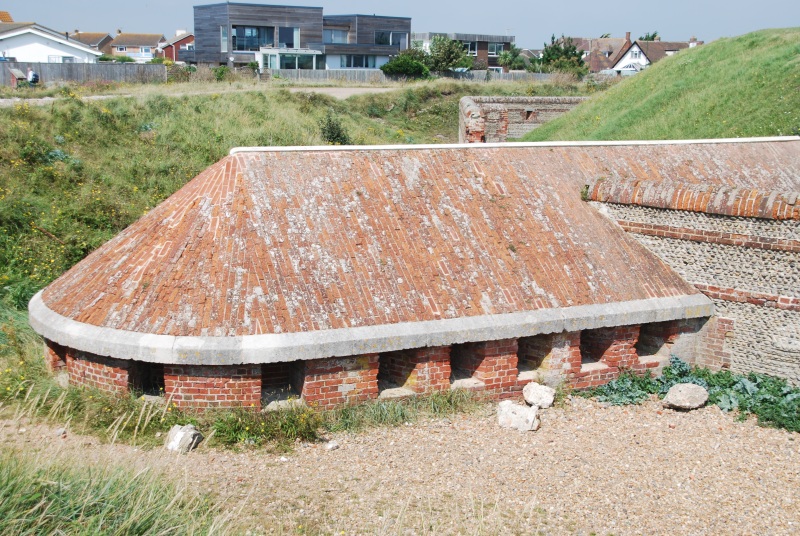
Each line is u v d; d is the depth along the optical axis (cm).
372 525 816
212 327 1021
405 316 1104
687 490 951
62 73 3919
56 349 1136
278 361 1012
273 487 890
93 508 707
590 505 902
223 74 4344
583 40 11425
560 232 1320
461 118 3309
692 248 1303
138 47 10150
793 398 1175
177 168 2286
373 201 1251
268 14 6019
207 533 722
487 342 1155
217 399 1032
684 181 1512
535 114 3716
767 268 1227
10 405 1036
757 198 1209
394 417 1084
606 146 1533
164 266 1093
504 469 977
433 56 5838
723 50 3256
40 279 1583
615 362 1269
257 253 1116
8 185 1914
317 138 2853
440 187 1318
